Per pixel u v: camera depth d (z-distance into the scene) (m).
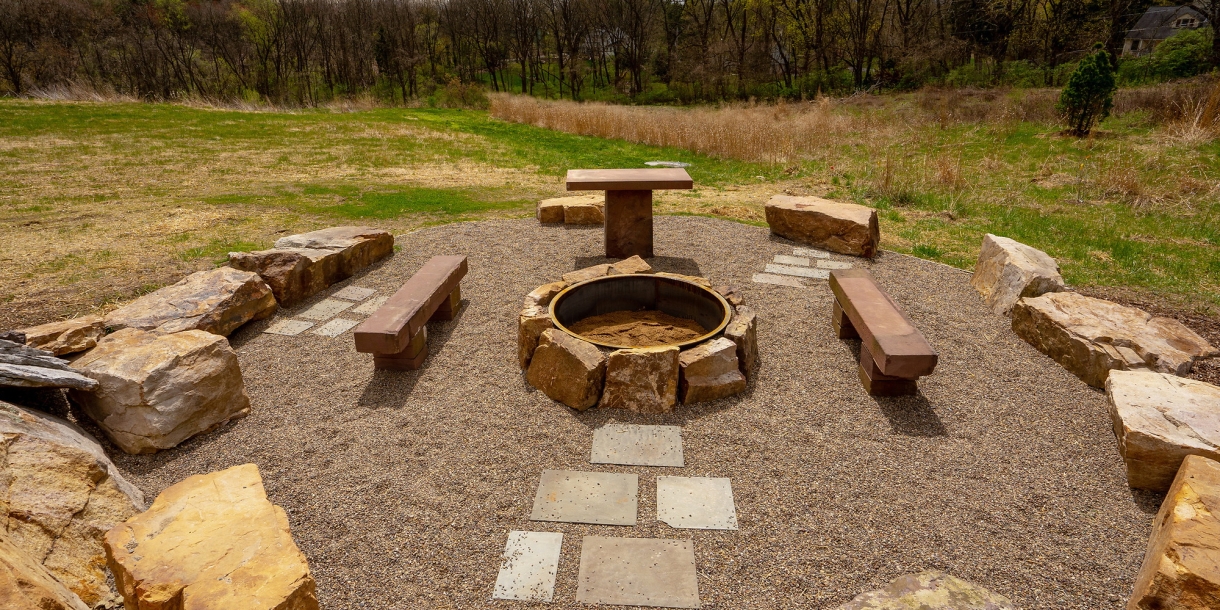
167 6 36.88
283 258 6.02
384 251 7.38
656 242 7.87
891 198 10.05
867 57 36.53
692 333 5.23
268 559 2.41
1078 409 4.25
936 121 17.62
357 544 3.08
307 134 17.03
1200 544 2.54
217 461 3.76
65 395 4.12
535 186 11.76
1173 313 5.79
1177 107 14.20
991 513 3.29
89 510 3.03
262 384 4.64
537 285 6.48
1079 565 2.95
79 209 9.16
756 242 7.89
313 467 3.68
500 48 47.44
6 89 28.77
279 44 39.66
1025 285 5.54
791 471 3.62
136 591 2.27
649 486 3.51
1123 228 8.20
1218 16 21.08
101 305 5.77
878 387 4.38
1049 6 30.16
